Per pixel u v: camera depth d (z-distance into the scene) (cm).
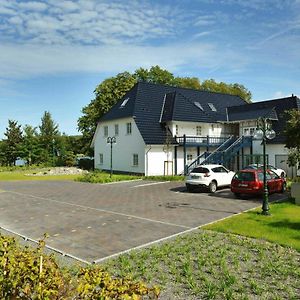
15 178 3450
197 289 617
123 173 3697
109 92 4675
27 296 349
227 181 2191
